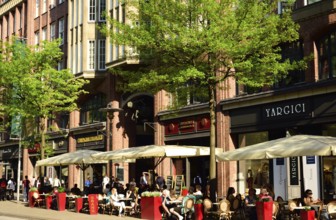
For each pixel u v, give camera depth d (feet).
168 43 61.11
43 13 154.71
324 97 70.33
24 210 84.58
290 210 55.26
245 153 55.06
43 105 104.17
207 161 92.43
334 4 69.62
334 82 68.28
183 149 70.85
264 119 79.36
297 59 76.54
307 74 73.46
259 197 57.62
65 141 137.18
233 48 59.36
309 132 74.18
